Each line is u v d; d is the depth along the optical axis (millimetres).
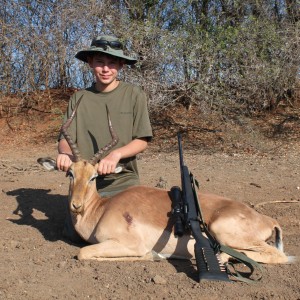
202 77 13820
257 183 9336
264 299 4121
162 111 16953
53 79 19328
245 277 4652
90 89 6293
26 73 17766
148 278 4547
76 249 5555
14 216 7121
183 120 16484
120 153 5727
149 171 10688
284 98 17578
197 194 5164
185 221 4934
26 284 4434
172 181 9461
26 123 17312
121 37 14078
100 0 14945
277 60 13609
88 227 5457
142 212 5242
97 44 5941
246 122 14875
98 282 4473
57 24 16516
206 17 14758
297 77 14383
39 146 15234
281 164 11492
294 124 15695
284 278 4570
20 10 17547
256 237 5043
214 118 15469
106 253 5078
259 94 14883
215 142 14562
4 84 18000
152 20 14641
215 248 4598
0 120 17516
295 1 14508
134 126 6156
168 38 13562
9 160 13055
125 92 6191
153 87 13945
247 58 13898
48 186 9109
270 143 14227
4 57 17828
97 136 6141
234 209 5133
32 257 5238
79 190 5270
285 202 7863
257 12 15086
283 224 6758
